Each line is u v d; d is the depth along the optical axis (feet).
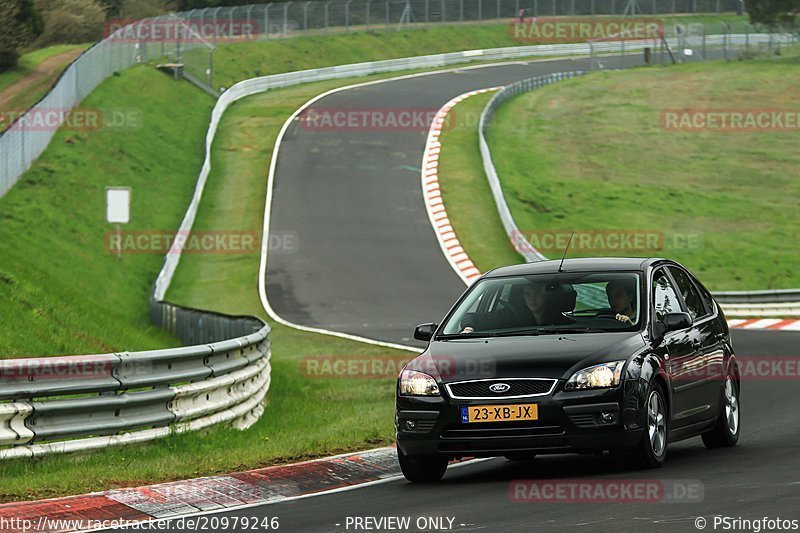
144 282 445.37
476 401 107.65
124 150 597.52
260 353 181.98
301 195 590.96
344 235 525.34
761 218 636.48
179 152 643.45
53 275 403.54
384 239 520.42
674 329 116.98
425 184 616.39
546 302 119.14
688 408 119.65
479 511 93.45
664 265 127.03
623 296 118.21
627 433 106.93
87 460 125.29
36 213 462.60
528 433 106.73
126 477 113.60
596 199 649.61
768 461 114.73
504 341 113.60
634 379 107.86
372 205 575.38
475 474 118.01
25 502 102.22
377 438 140.05
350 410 184.55
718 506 89.97
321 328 362.94
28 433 122.11
